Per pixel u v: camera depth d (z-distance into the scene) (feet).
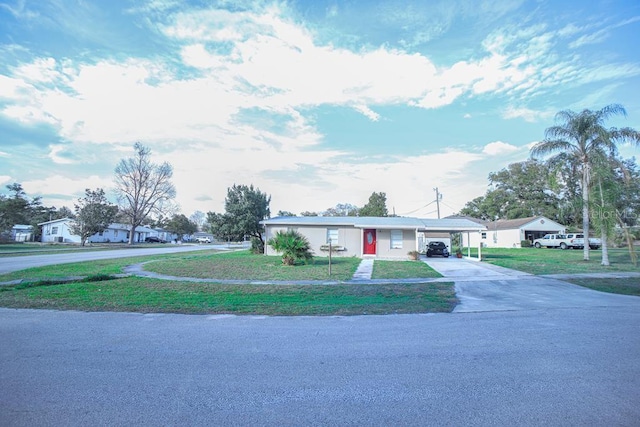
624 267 63.41
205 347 18.25
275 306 29.68
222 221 105.09
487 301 32.73
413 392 12.77
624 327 22.40
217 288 39.32
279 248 65.98
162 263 68.49
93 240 197.16
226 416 11.03
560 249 128.57
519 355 16.84
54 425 10.38
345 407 11.64
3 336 20.33
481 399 12.16
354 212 189.16
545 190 174.91
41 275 48.73
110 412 11.22
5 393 12.59
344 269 59.21
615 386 13.19
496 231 159.43
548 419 10.75
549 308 29.30
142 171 180.75
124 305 29.63
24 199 204.54
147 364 15.69
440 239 107.45
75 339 19.70
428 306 29.96
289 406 11.71
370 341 19.42
